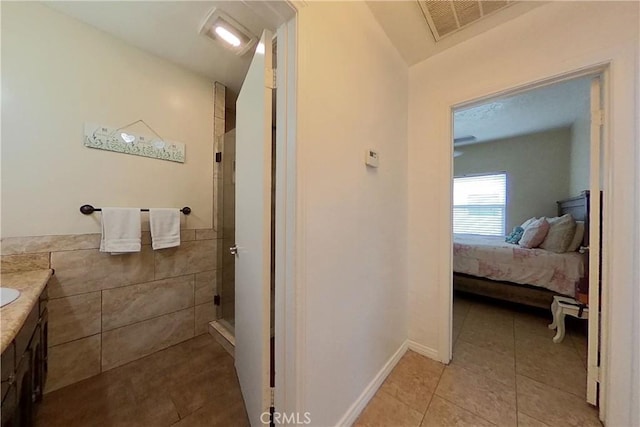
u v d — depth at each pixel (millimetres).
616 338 1137
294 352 924
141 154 1802
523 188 3930
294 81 919
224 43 1744
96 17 1509
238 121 1491
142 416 1251
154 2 1405
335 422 1122
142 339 1794
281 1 865
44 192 1419
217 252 2236
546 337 2055
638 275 1078
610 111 1175
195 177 2105
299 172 921
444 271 1708
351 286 1233
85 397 1377
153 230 1791
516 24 1446
